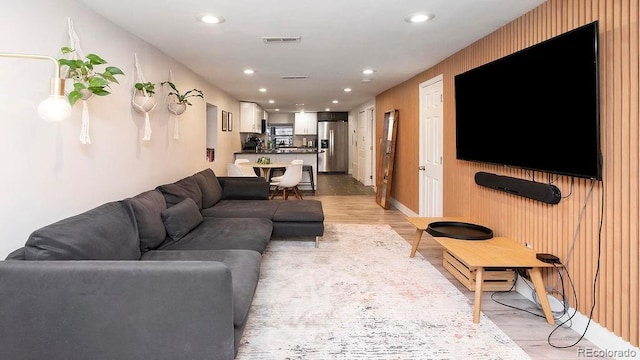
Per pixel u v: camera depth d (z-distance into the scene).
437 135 4.67
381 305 2.68
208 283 1.65
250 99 8.41
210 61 4.34
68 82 2.29
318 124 12.73
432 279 3.19
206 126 6.02
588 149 2.09
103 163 2.75
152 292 1.64
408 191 5.88
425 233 4.76
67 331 1.64
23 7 1.97
